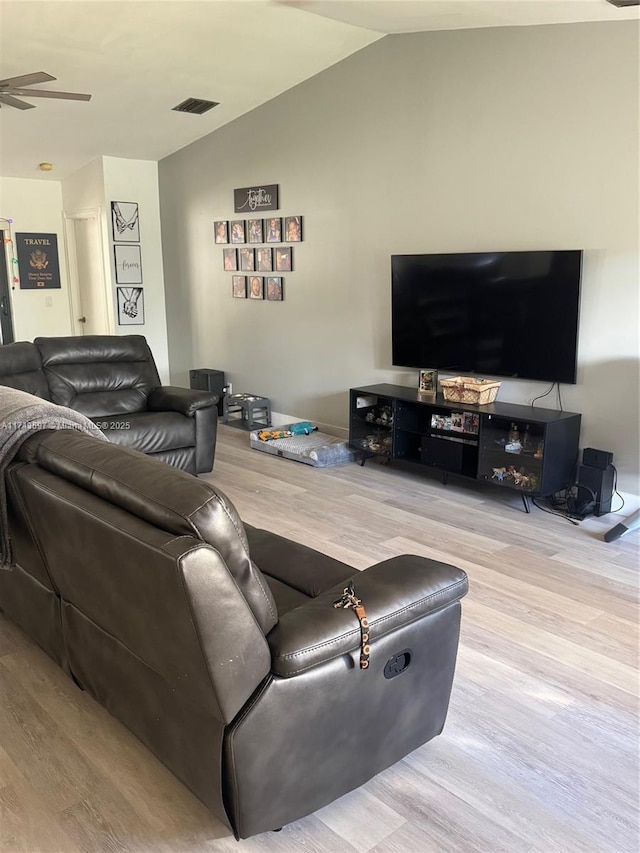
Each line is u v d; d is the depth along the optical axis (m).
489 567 3.45
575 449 4.25
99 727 2.24
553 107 4.14
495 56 4.35
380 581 1.92
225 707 1.58
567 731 2.23
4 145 6.59
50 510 1.94
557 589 3.21
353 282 5.56
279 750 1.67
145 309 7.67
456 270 4.66
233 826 1.72
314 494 4.58
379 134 5.14
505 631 2.84
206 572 1.48
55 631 2.38
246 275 6.59
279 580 2.27
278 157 5.99
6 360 4.68
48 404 2.41
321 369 6.01
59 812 1.88
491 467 4.36
